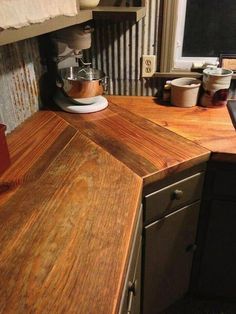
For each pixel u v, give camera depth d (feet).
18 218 2.30
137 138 3.53
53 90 4.72
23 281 1.80
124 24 4.42
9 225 2.23
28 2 2.14
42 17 2.38
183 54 4.72
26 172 2.87
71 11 3.02
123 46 4.61
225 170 3.48
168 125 3.88
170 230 3.63
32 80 4.06
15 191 2.60
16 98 3.70
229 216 3.78
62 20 2.81
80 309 1.64
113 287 1.76
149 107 4.48
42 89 4.41
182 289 4.49
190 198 3.57
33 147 3.33
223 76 4.15
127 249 2.03
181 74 4.66
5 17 1.87
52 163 3.01
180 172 3.21
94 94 4.23
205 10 4.33
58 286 1.77
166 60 4.62
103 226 2.21
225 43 4.55
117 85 4.95
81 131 3.70
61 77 4.26
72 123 3.94
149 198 3.10
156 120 4.03
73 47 4.18
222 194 3.65
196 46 4.63
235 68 4.55
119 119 4.06
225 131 3.72
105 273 1.85
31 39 3.91
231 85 4.67
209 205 3.78
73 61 4.66
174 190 3.31
